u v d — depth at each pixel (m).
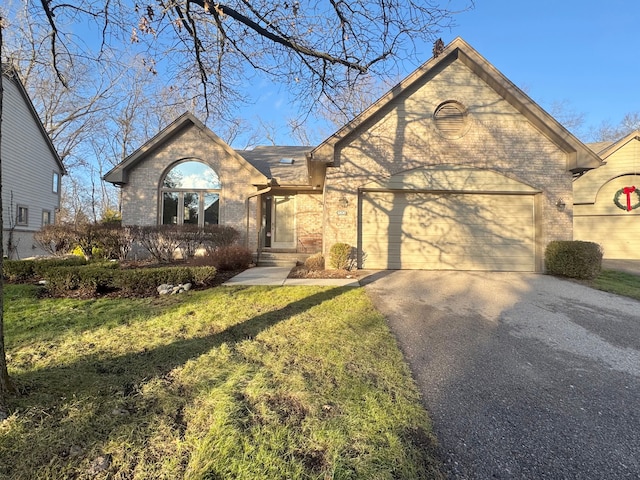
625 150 13.88
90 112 20.98
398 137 9.12
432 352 3.67
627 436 2.29
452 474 1.88
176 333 3.93
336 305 5.28
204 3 4.04
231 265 9.16
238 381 2.75
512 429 2.33
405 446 2.06
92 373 2.87
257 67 5.71
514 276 8.42
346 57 5.40
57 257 9.09
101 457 1.88
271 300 5.52
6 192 14.40
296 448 1.98
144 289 6.12
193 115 11.63
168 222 11.85
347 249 8.86
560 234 9.03
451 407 2.58
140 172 11.73
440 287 7.02
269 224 13.28
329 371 3.01
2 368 2.29
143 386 2.65
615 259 13.54
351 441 2.06
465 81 9.15
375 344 3.73
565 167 9.13
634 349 3.88
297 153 15.17
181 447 1.97
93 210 28.58
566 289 7.02
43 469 1.78
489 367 3.32
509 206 9.35
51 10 4.31
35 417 2.18
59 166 18.89
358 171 9.10
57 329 4.04
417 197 9.34
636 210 13.84
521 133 9.15
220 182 11.88
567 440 2.23
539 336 4.25
